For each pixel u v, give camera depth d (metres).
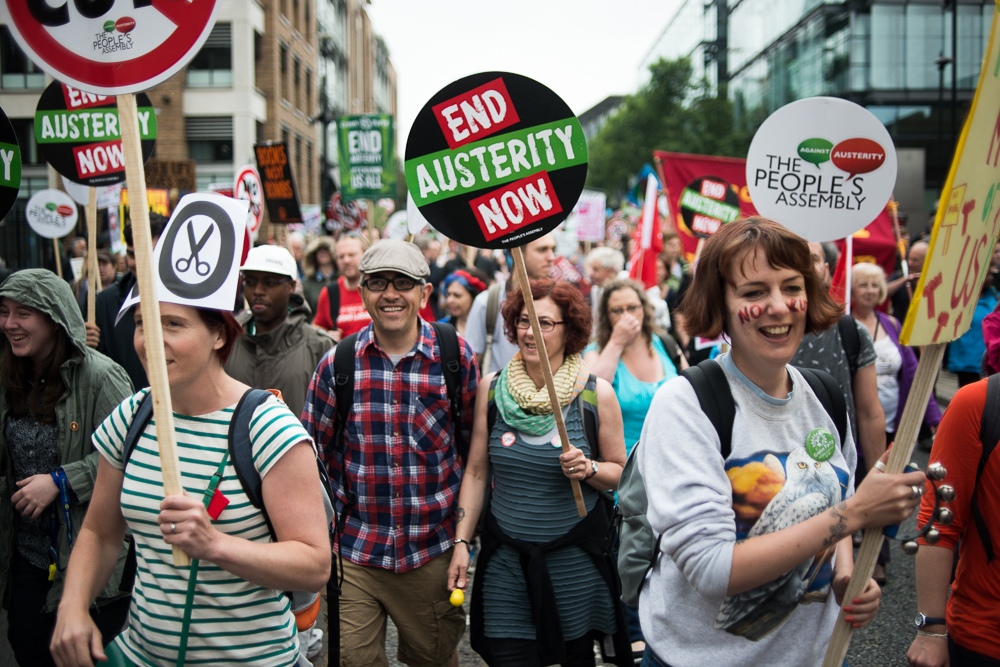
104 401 2.82
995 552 1.95
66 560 2.71
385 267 2.92
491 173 2.70
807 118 3.28
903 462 1.56
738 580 1.60
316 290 8.32
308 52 31.81
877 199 3.26
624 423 3.84
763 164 3.32
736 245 1.73
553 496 2.87
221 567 1.70
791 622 1.80
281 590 1.83
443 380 3.01
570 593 2.83
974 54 31.67
